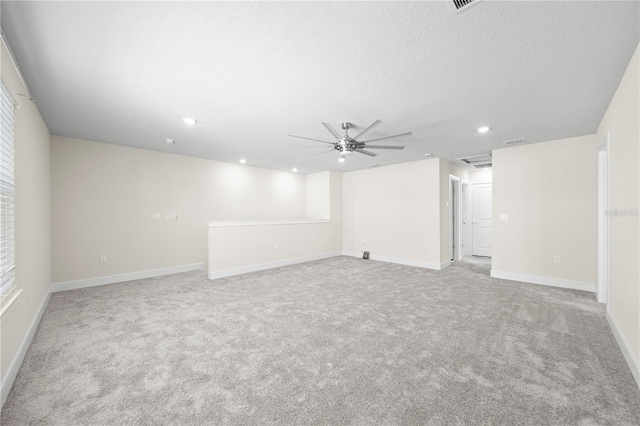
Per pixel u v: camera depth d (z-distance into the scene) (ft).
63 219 13.19
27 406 5.21
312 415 5.00
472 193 23.29
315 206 24.34
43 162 10.66
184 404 5.29
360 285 13.96
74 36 5.74
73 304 11.08
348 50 6.25
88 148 13.91
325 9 4.97
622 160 7.42
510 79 7.54
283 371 6.41
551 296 11.96
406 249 19.74
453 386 5.82
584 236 12.88
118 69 7.08
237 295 12.33
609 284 8.85
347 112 9.89
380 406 5.22
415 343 7.74
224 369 6.49
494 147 14.93
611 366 6.54
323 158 18.25
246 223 17.17
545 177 13.87
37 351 7.29
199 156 17.75
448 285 13.88
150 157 16.03
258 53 6.38
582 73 7.19
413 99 8.82
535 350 7.30
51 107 9.55
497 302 11.21
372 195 21.99
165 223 16.63
